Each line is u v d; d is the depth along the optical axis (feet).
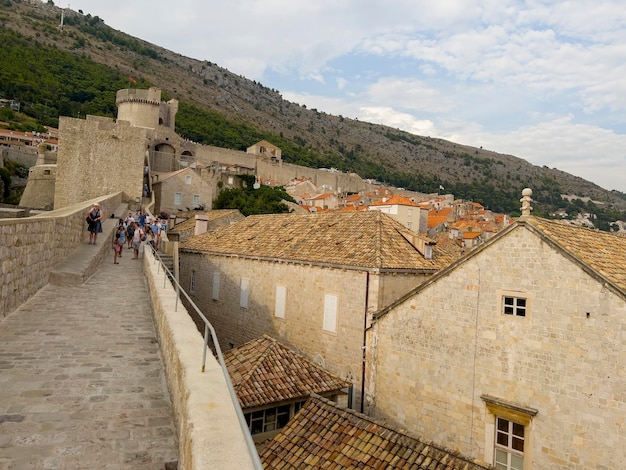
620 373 36.45
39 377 23.53
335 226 84.58
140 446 17.29
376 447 36.45
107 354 28.02
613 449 36.37
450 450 34.30
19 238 38.45
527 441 41.60
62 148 169.37
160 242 110.93
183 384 16.74
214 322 97.81
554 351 40.68
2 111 353.92
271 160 400.67
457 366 47.98
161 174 232.32
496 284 45.32
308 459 37.35
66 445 16.96
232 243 99.09
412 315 52.85
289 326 78.59
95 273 61.26
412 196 485.15
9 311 36.27
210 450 11.62
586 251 42.47
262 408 46.91
